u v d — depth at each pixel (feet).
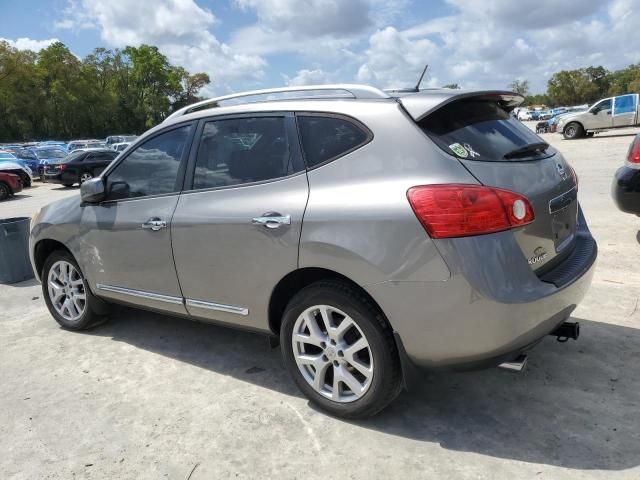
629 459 8.27
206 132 11.46
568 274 9.16
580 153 56.54
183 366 12.48
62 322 15.25
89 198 12.99
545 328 8.65
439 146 8.55
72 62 272.51
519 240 8.40
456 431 9.27
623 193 18.61
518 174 8.78
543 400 10.05
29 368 12.81
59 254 14.79
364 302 8.92
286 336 10.14
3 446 9.64
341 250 8.82
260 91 10.93
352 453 8.84
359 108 9.35
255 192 10.21
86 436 9.80
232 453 9.05
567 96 351.46
